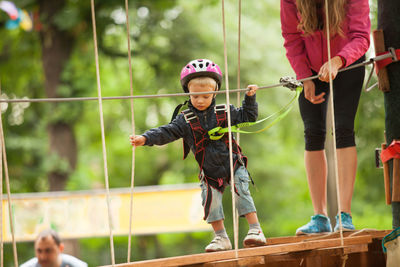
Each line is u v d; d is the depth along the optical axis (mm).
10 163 33375
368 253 9453
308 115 9570
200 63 8305
